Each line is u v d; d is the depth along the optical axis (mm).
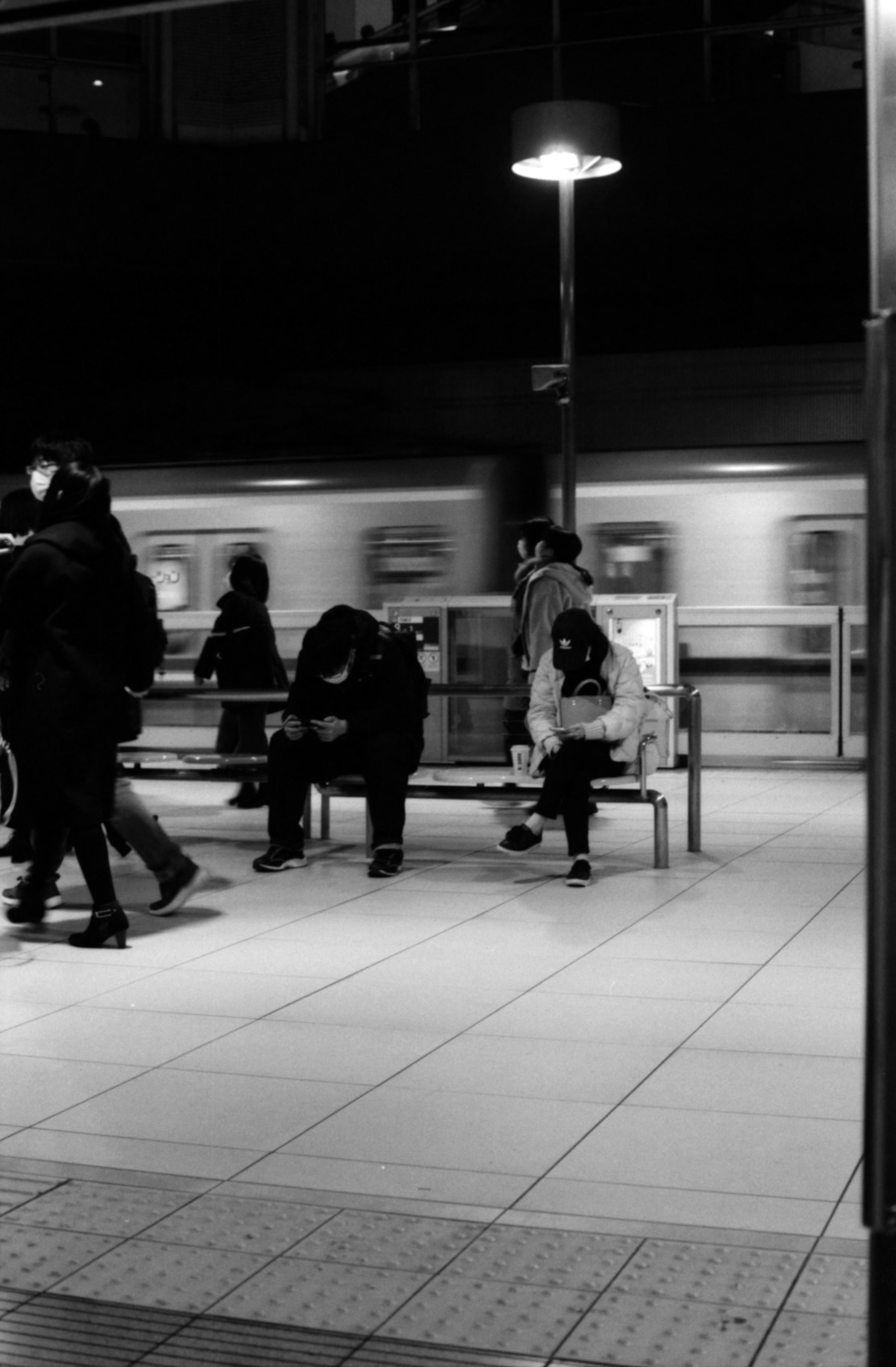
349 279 17672
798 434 14141
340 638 8008
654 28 15570
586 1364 2793
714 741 13719
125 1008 5449
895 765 2068
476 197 16031
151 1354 2840
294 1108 4312
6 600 6121
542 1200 3604
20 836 7906
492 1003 5469
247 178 16484
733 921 6875
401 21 16438
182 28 16703
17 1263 3252
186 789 12523
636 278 17547
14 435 16984
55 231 16375
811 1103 4328
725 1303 3029
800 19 15164
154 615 6531
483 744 13773
